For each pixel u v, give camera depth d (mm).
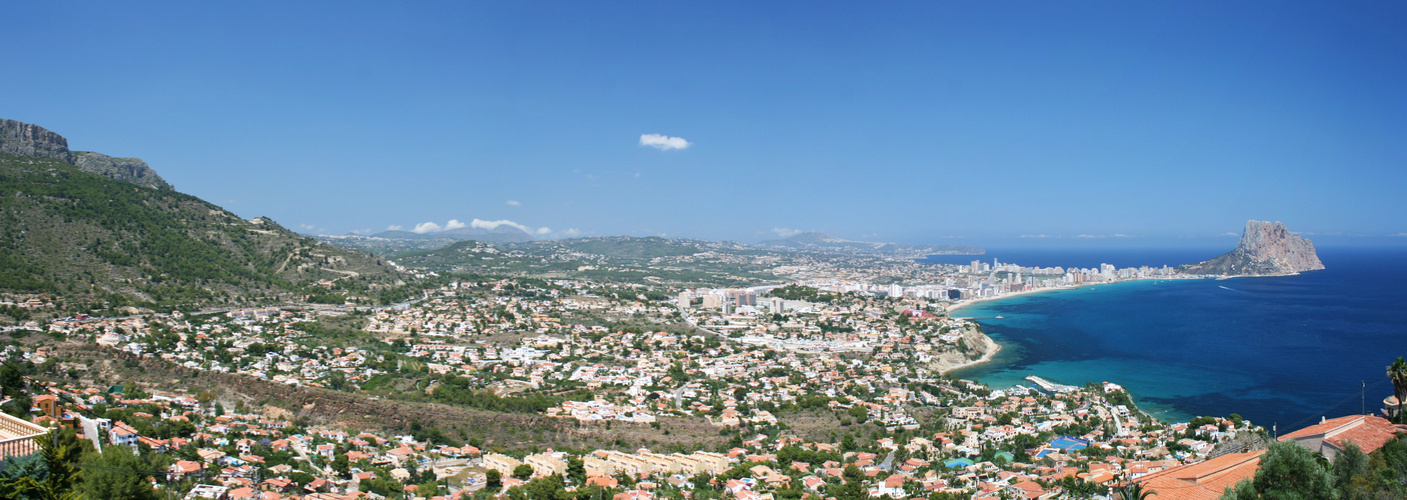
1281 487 81062
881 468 162875
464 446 169000
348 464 141125
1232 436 180000
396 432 179250
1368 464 86625
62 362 195500
